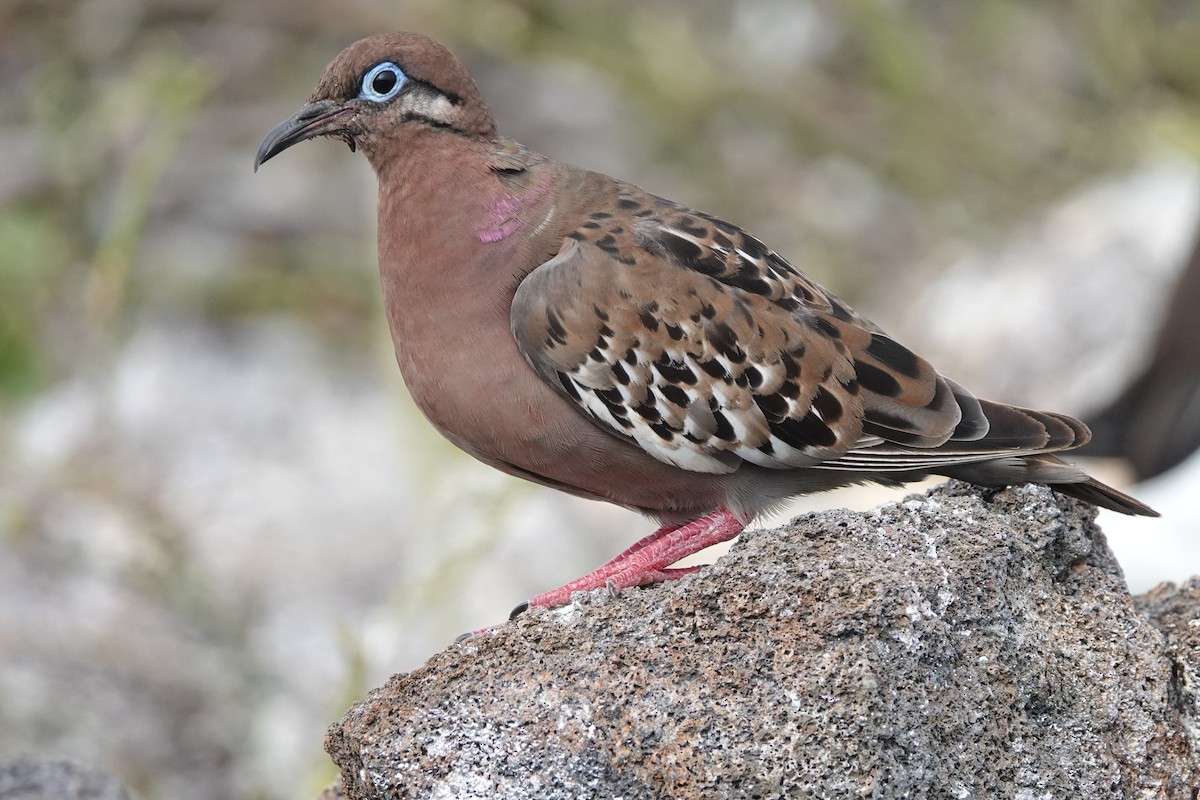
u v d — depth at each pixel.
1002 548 7.25
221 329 17.52
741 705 6.71
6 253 16.95
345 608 13.95
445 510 12.98
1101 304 16.56
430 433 13.84
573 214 8.61
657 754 6.71
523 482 12.43
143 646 13.40
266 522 14.70
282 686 13.21
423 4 19.22
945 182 19.06
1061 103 19.36
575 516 14.42
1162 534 12.42
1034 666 7.07
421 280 8.59
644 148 19.72
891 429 8.38
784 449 8.47
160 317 17.55
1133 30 19.30
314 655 13.40
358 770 7.04
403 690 7.05
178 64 17.81
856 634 6.74
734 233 8.69
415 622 12.77
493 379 8.52
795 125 19.48
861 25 19.20
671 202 8.85
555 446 8.63
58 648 13.30
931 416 8.30
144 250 18.05
